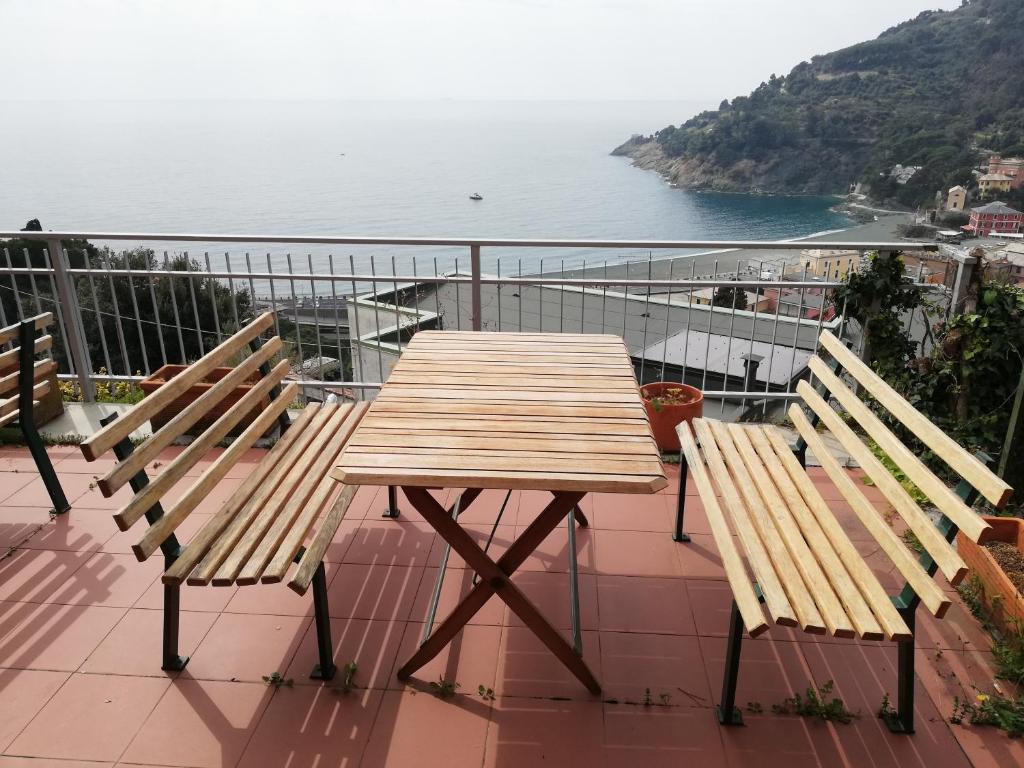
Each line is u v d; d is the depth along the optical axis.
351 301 5.07
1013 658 2.32
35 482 3.52
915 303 3.90
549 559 2.92
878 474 2.15
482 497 3.38
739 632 2.01
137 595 2.70
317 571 2.14
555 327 5.88
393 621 2.54
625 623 2.54
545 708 2.16
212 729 2.08
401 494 3.41
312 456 2.59
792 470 2.50
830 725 2.11
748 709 2.16
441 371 2.59
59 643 2.44
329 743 2.03
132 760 1.98
